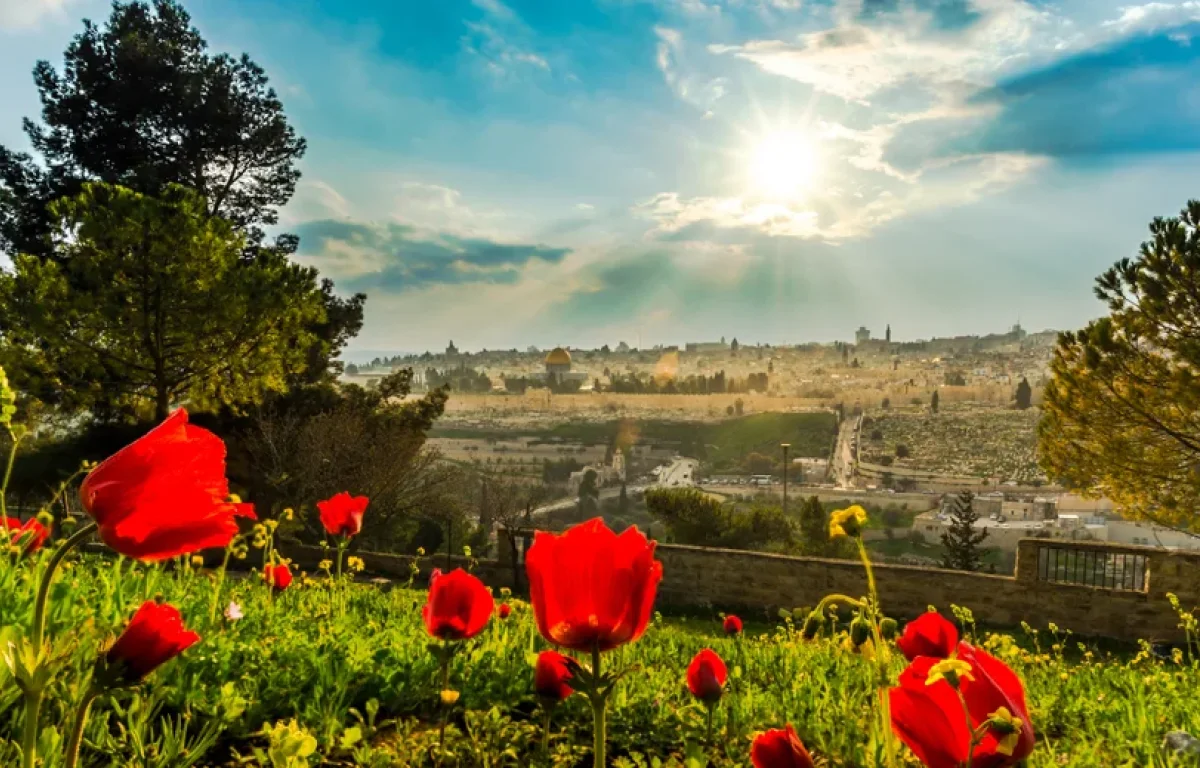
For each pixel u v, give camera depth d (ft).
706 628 51.62
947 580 54.49
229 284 65.31
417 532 99.81
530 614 15.10
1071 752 10.21
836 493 442.09
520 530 61.62
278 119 90.89
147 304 63.36
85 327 62.54
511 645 11.89
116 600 10.15
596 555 4.31
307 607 14.53
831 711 10.57
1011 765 3.94
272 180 93.04
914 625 8.28
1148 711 11.96
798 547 117.60
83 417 71.51
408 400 95.40
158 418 67.41
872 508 388.57
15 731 6.62
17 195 80.12
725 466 625.82
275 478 69.87
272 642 10.54
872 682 10.02
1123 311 52.85
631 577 4.32
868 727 9.52
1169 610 49.49
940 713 3.99
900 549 293.84
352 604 16.01
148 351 65.92
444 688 7.76
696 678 8.87
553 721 9.58
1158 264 50.26
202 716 8.15
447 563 62.34
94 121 83.46
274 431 74.64
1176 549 50.78
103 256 60.85
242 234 79.87
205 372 69.26
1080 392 54.90
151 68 81.66
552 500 434.30
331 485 73.10
